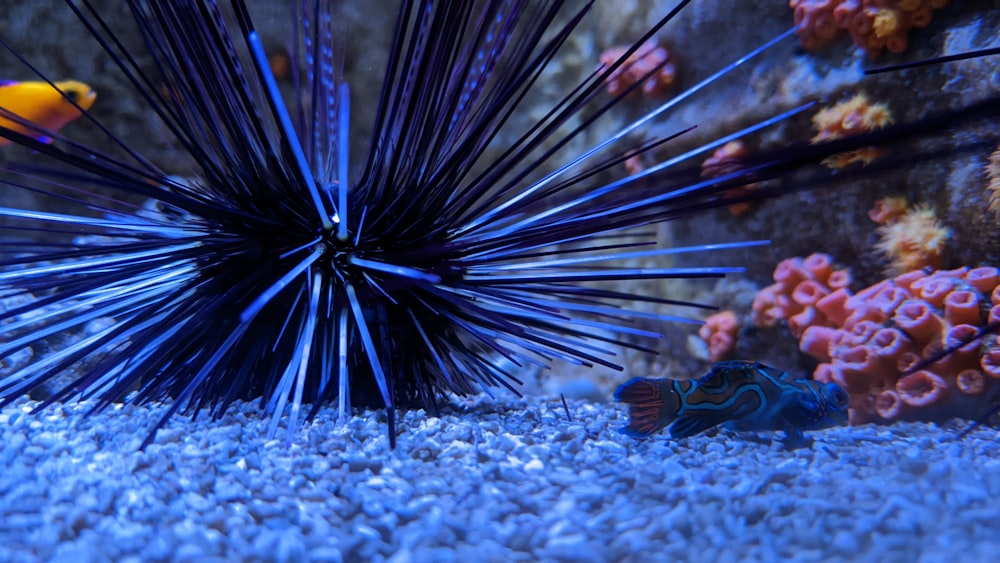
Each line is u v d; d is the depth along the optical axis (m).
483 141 0.27
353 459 0.18
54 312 0.24
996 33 0.33
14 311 0.21
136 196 0.50
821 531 0.14
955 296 0.32
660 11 0.49
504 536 0.14
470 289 0.25
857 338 0.35
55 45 0.53
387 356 0.23
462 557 0.13
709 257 0.45
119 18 0.53
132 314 0.25
